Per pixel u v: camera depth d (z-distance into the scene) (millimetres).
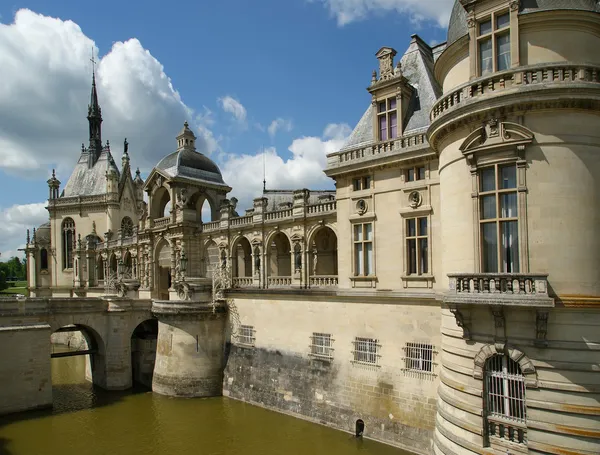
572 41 19125
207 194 56844
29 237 94125
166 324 44406
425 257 29047
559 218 18266
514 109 19047
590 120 18609
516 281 18109
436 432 22578
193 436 33375
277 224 42312
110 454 31109
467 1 20578
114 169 88688
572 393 17609
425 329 28312
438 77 25078
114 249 74500
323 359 34375
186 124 59312
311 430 32812
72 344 74188
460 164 21125
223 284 44844
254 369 40344
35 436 34656
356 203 32812
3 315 42625
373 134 32125
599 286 18016
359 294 31922
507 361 19359
